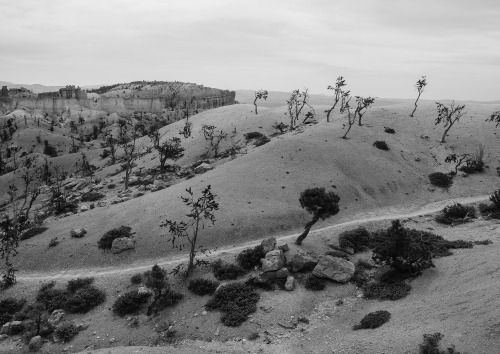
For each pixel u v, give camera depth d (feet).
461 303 112.68
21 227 214.28
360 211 230.07
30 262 180.86
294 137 312.91
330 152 285.84
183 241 187.21
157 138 435.94
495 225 193.57
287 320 128.88
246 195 227.40
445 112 367.66
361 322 120.06
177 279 156.87
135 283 156.04
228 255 172.24
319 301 140.05
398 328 109.50
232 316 132.16
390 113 390.63
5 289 159.53
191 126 494.18
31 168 451.12
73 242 191.72
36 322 135.85
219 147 383.24
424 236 181.37
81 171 442.91
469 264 139.64
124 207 226.38
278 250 161.58
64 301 149.28
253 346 117.50
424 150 319.27
